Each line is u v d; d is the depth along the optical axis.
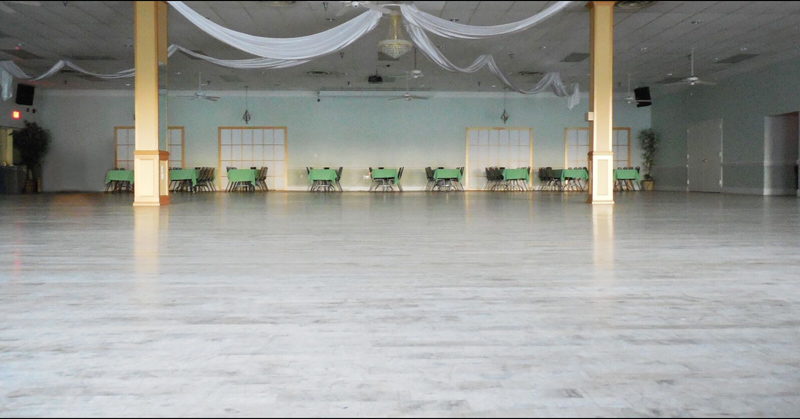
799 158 12.24
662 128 17.19
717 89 14.60
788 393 1.45
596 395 1.43
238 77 14.77
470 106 17.34
